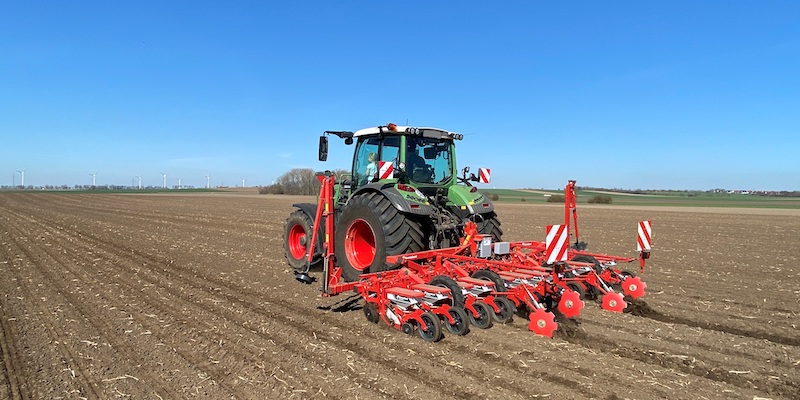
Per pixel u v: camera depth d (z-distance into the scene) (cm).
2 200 3641
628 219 2308
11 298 619
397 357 429
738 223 2134
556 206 3725
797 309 617
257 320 536
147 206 2945
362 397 352
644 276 834
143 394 357
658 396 362
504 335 492
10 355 429
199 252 1028
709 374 406
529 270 572
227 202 3650
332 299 632
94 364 411
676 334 507
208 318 543
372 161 756
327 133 790
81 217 1961
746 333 520
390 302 508
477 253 607
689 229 1825
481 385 373
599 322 544
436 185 725
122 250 1043
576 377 391
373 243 689
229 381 379
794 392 375
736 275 846
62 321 525
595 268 631
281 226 1652
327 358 425
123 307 584
